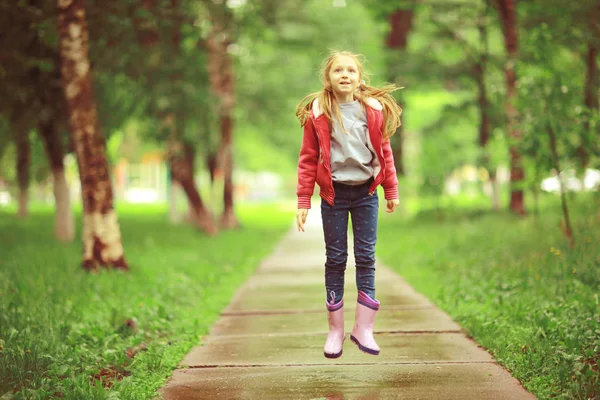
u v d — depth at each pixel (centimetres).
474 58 2164
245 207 4975
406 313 673
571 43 1395
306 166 420
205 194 4128
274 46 2553
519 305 605
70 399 389
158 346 540
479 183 2291
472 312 637
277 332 599
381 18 2361
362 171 411
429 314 665
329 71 408
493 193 2228
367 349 423
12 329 523
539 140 978
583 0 1375
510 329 544
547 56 1032
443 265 1038
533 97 990
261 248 1594
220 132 2342
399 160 2439
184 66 1553
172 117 1759
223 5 1634
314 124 408
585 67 1402
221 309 742
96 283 851
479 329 552
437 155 2241
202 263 1208
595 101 1245
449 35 2166
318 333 587
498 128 1766
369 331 428
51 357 463
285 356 501
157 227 2312
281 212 4062
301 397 397
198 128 1870
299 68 2800
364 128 407
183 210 3203
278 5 2014
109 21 1250
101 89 1603
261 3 1958
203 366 479
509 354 470
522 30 1730
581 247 815
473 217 2047
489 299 698
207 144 2038
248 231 2270
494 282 781
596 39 1382
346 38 2484
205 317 686
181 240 1755
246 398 398
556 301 634
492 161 2044
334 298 430
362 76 414
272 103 2586
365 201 416
